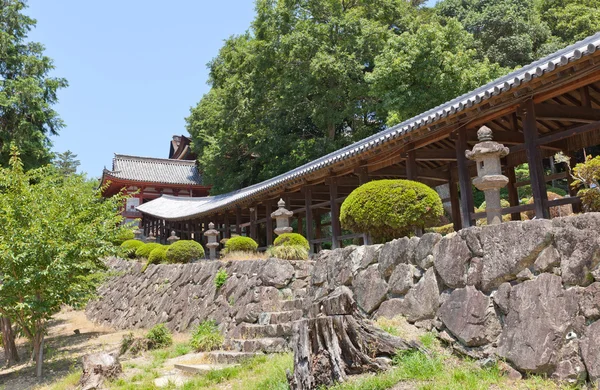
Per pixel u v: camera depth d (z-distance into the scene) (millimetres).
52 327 17156
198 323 11281
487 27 24938
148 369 8258
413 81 19578
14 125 19328
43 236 9789
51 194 11250
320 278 7906
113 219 11906
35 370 10531
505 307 4863
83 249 10453
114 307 17656
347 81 22312
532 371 4430
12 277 9797
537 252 4742
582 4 24797
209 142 28203
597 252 4277
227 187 26406
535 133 7973
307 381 5086
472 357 4957
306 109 23703
